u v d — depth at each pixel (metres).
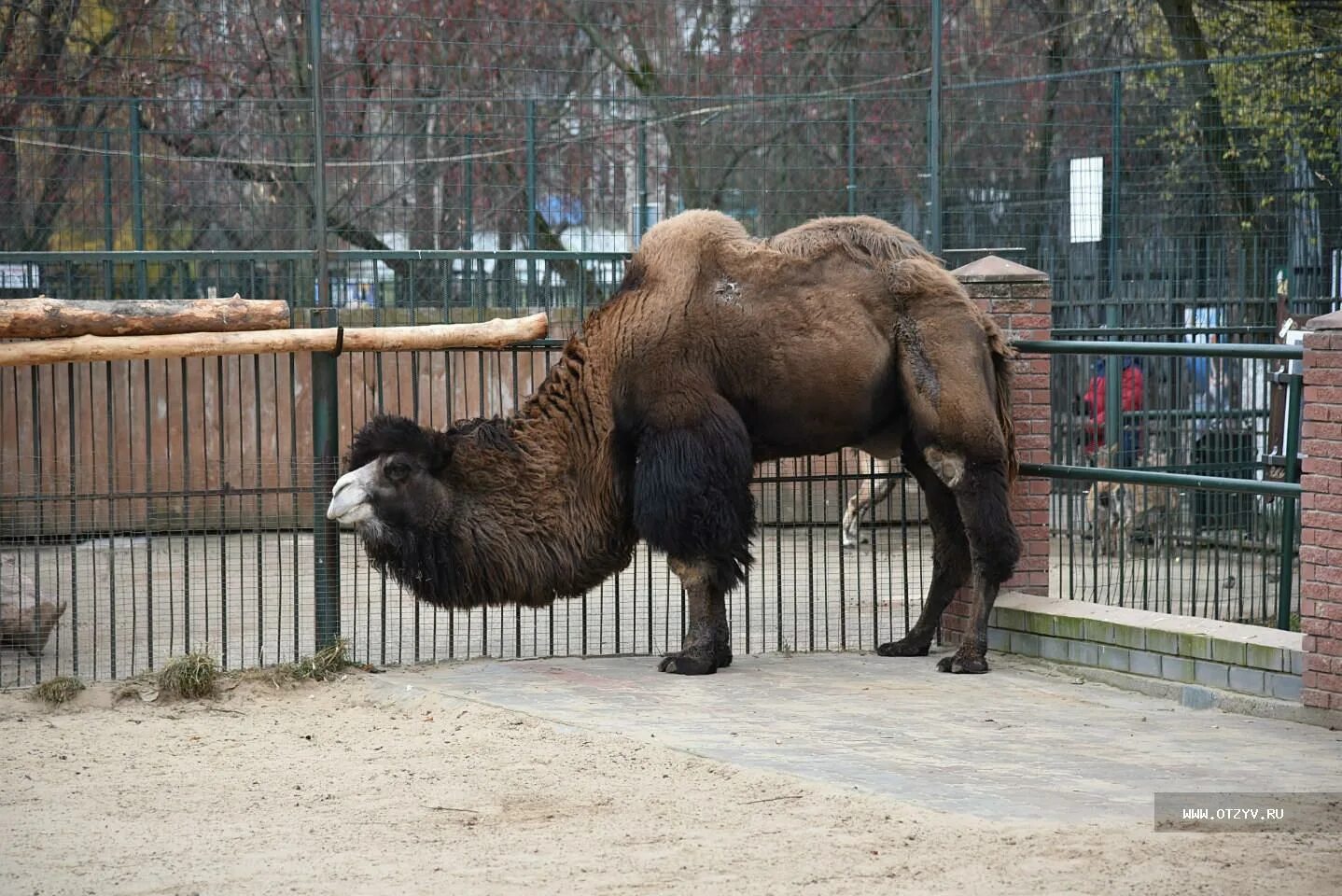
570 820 6.53
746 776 7.14
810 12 17.62
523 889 5.57
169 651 10.65
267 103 16.56
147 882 5.79
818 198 17.44
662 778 7.20
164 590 13.13
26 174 15.65
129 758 8.01
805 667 10.15
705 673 9.84
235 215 16.78
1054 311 17.19
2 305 9.77
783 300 9.77
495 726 8.45
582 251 15.52
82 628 11.71
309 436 16.19
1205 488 9.13
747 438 9.72
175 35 16.56
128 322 9.96
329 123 16.73
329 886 5.68
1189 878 5.50
